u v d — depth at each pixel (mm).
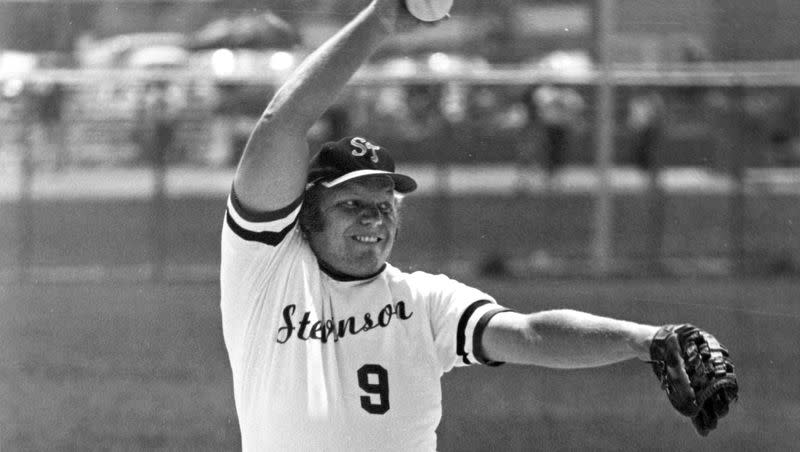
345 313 12594
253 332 12594
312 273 12664
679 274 53875
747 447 26078
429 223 55156
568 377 33406
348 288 12688
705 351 10617
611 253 55812
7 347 36094
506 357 12430
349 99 55000
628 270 54219
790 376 33125
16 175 54656
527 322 12258
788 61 64875
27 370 33125
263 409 12523
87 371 32969
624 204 56531
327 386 12406
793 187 56750
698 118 57281
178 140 55781
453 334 12586
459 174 56031
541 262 55438
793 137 57281
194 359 34812
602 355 11711
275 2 58531
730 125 57094
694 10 64500
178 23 61750
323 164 12820
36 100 54719
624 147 57438
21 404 29234
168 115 55438
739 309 44000
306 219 12758
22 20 61750
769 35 64750
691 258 56031
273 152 11938
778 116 57188
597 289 49188
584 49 65125
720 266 55219
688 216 56688
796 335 38906
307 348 12461
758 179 57031
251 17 58875
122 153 55281
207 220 55375
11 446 25516
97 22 62188
